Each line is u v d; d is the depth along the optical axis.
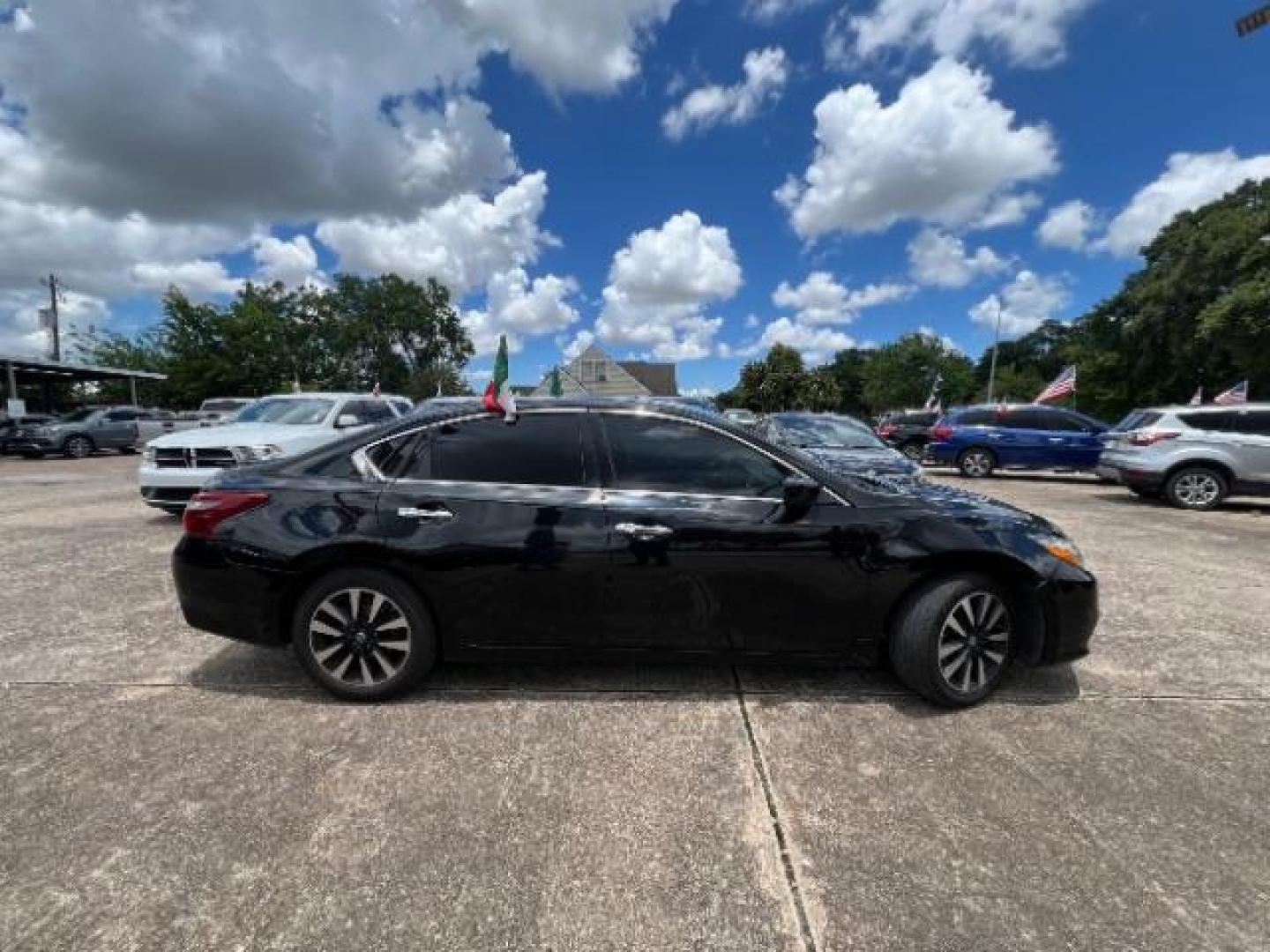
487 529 3.04
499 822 2.27
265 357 42.84
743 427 3.31
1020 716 3.04
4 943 1.76
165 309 41.22
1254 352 24.78
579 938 1.80
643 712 3.04
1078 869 2.07
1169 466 9.67
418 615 3.08
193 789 2.45
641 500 3.09
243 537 3.08
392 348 58.69
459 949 1.76
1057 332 78.19
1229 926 1.85
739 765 2.63
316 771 2.57
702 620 3.07
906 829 2.26
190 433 7.51
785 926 1.85
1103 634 4.12
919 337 74.25
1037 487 12.83
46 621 4.25
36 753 2.68
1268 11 8.88
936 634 3.03
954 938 1.81
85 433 19.92
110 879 2.00
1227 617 4.46
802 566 3.04
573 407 3.27
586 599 3.06
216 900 1.92
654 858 2.11
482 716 3.01
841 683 3.34
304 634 3.10
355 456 3.23
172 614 4.39
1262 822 2.30
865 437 9.34
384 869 2.05
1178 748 2.77
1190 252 30.00
